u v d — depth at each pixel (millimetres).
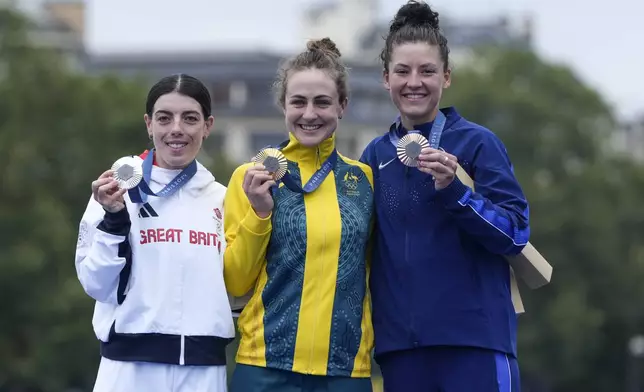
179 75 7172
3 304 30641
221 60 67062
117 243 6707
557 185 42312
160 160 7145
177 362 6832
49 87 34156
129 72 68562
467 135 7199
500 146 7211
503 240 6891
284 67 7301
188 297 6898
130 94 36219
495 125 42625
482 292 7078
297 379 6883
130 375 6836
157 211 6984
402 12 7320
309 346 6855
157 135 7055
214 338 6926
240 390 6953
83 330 30531
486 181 7094
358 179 7258
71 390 32531
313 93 7070
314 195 7094
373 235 7312
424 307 7035
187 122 7066
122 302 6895
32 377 30781
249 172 6793
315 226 6949
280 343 6879
